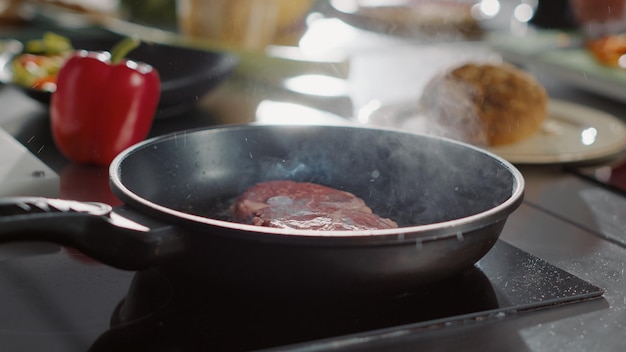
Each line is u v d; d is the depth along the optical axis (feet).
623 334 1.84
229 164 2.35
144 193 2.16
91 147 2.75
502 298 1.92
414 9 5.47
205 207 2.27
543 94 3.24
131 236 1.72
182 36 4.47
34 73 3.34
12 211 1.72
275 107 3.52
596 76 4.41
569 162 2.94
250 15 4.36
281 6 4.45
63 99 2.74
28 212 1.72
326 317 1.83
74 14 4.93
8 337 1.74
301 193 2.23
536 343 1.79
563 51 4.88
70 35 4.50
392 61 4.70
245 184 2.36
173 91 3.16
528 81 3.24
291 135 2.39
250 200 2.18
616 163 3.24
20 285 1.93
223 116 3.37
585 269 2.14
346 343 1.75
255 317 1.82
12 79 3.29
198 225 1.73
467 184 2.22
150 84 2.82
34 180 2.45
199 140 2.30
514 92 3.17
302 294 1.80
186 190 2.27
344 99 3.68
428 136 2.30
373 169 2.38
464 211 2.21
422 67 4.58
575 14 5.65
